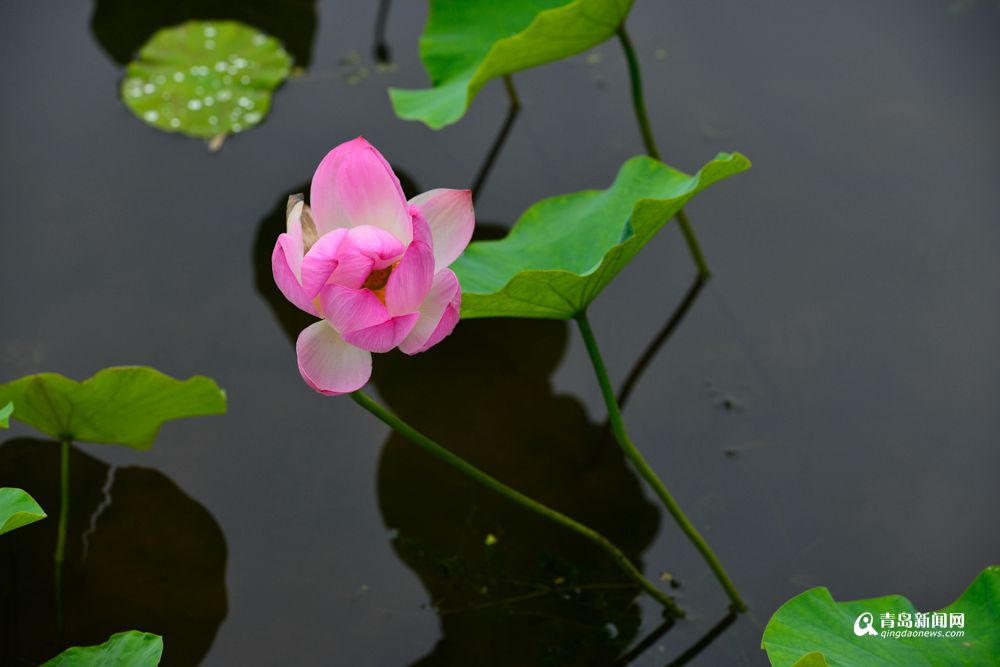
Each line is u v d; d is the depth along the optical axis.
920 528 3.66
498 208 4.00
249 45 4.21
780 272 3.92
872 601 3.40
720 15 4.28
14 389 3.54
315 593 3.64
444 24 3.87
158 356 3.84
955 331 3.84
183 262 3.95
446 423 3.79
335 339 3.34
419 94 3.84
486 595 3.63
